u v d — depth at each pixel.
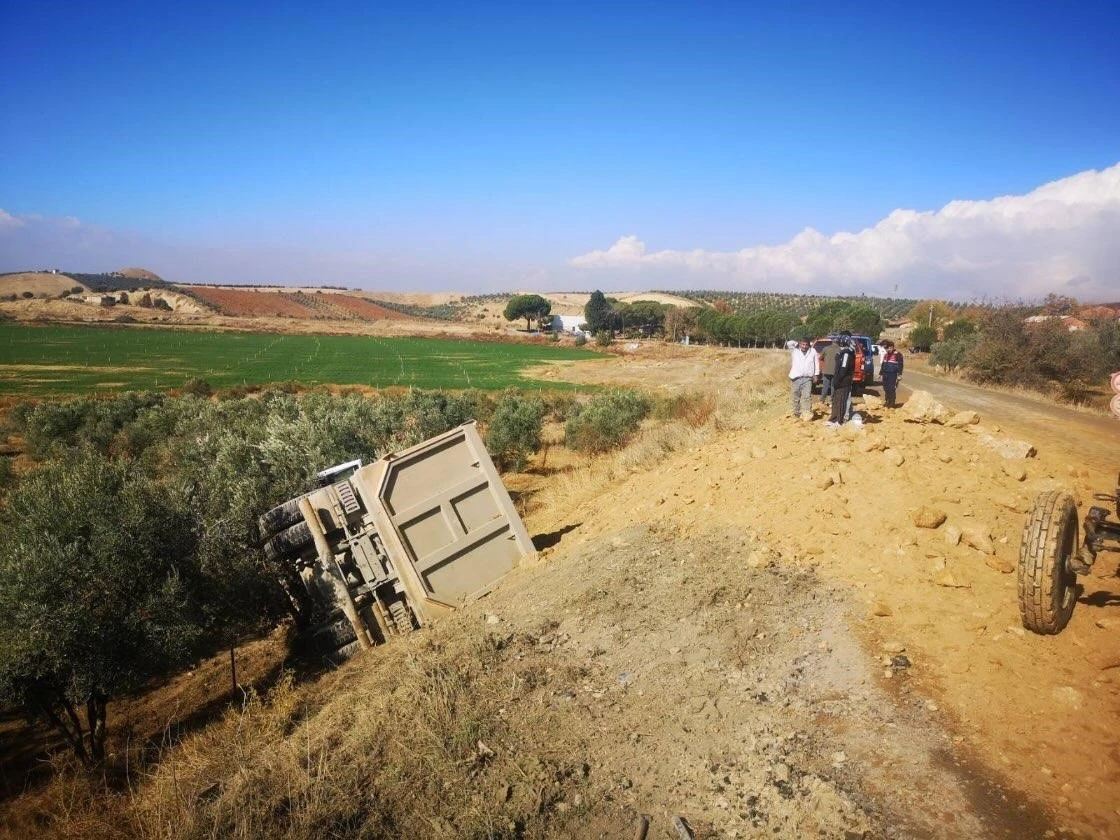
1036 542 4.05
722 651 4.61
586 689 4.45
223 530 7.42
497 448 19.58
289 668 8.04
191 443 18.97
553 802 3.43
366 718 4.39
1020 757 3.27
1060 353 28.95
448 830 3.23
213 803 3.76
